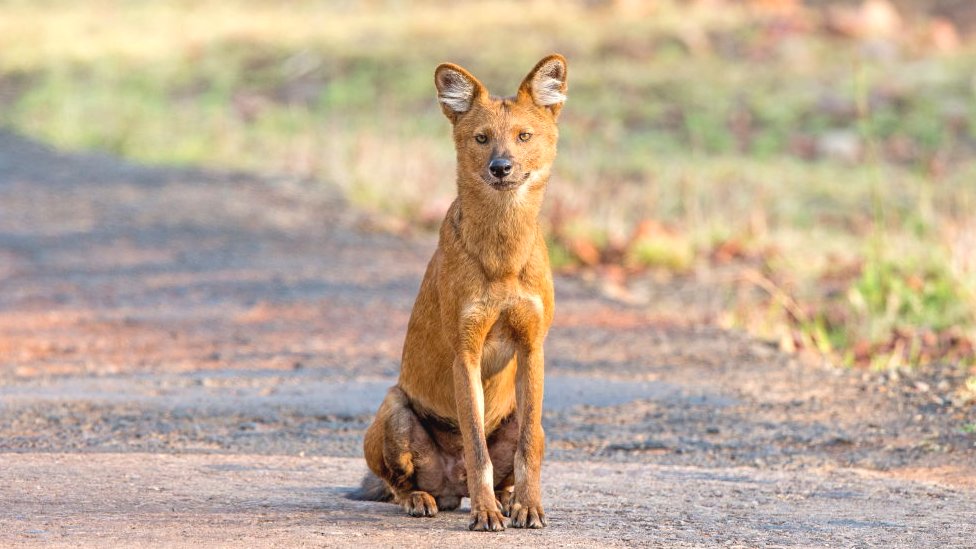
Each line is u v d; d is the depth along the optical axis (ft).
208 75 114.93
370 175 74.90
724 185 74.59
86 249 59.52
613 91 100.89
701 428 31.89
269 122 97.81
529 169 22.90
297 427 31.76
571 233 60.03
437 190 70.59
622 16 124.16
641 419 32.76
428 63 111.34
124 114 102.32
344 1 142.61
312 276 53.93
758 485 26.25
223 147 89.45
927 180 73.97
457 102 23.88
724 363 38.70
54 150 91.04
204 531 20.24
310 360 39.86
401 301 49.57
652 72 105.29
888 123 89.92
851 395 34.37
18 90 115.44
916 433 30.71
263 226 65.05
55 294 50.29
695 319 46.52
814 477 27.22
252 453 29.01
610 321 45.60
